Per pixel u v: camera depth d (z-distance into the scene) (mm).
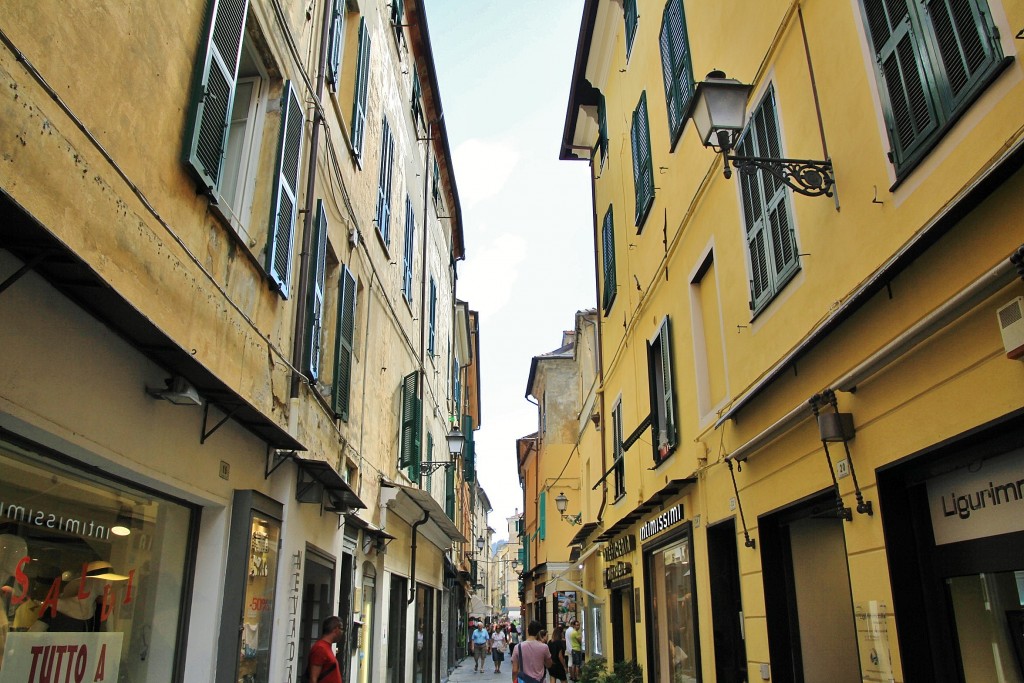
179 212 4285
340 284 8312
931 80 3895
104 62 3422
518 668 9961
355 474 9414
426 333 16062
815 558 6289
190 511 5086
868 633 4484
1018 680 3561
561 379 28125
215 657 5020
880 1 4418
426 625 18047
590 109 15938
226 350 5035
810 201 5391
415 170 15289
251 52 5926
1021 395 3273
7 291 2844
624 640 13539
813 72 5367
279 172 5914
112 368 3682
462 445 15805
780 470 5953
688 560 8445
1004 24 3350
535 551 31031
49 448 3416
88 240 3287
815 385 5312
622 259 12766
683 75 8641
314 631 8008
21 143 2789
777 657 6039
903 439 4199
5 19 2697
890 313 4324
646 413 10859
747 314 6691
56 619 3646
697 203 8195
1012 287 3283
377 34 10891
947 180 3777
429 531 16688
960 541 3941
